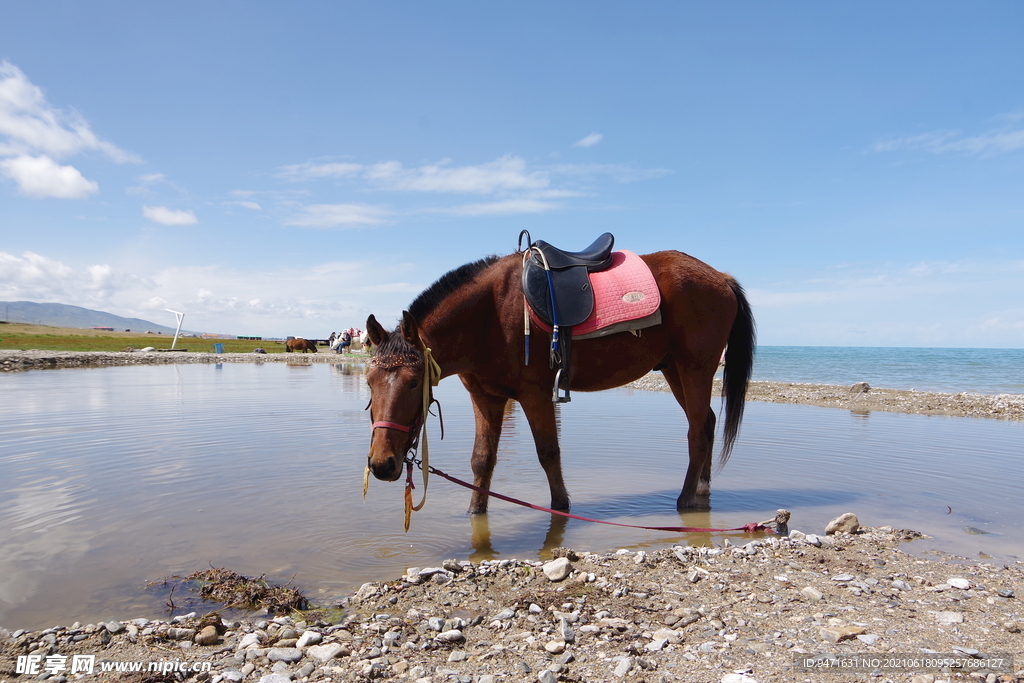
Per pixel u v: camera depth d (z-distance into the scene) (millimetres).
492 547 3998
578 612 2914
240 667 2404
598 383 4816
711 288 4883
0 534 4086
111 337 63781
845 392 15047
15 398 12586
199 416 9867
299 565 3623
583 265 4746
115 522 4355
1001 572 3422
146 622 2807
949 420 10172
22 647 2549
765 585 3246
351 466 6156
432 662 2447
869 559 3656
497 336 4445
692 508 4891
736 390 5180
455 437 7883
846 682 2180
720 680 2217
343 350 43281
